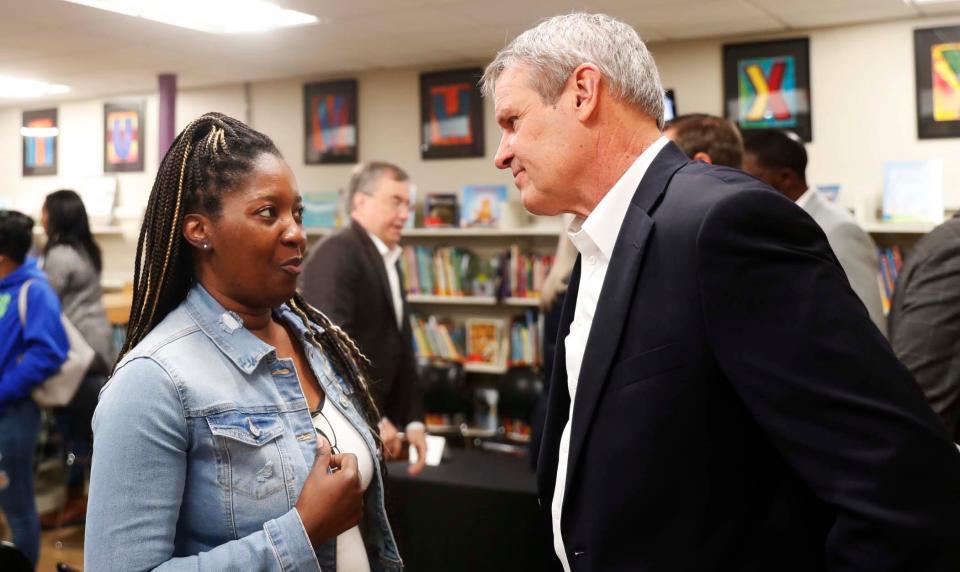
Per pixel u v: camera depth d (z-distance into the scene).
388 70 6.54
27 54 5.93
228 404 1.11
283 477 1.13
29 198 8.34
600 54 1.15
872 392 0.94
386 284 2.88
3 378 3.38
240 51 5.80
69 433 4.50
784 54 5.19
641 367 1.06
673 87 5.56
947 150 4.83
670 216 1.09
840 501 0.92
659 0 4.39
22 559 1.86
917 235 4.86
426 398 5.52
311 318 1.37
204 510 1.09
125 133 7.91
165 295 1.18
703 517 1.04
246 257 1.13
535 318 5.73
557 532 1.27
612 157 1.17
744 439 1.04
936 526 0.90
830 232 2.62
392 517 1.42
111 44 5.59
